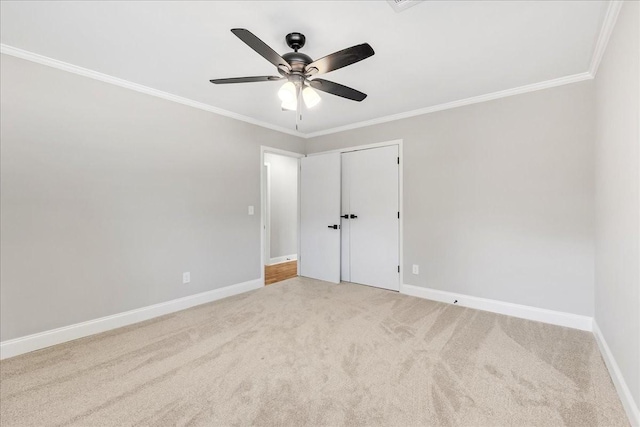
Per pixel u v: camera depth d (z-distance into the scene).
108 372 1.95
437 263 3.43
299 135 4.63
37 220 2.27
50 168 2.32
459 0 1.63
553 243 2.75
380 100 3.21
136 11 1.73
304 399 1.69
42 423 1.51
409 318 2.88
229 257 3.63
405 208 3.68
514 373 1.93
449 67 2.45
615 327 1.85
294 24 1.86
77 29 1.92
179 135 3.13
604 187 2.17
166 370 1.98
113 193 2.66
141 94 2.83
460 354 2.18
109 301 2.65
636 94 1.45
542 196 2.79
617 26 1.75
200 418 1.54
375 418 1.54
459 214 3.26
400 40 2.04
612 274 1.94
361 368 2.00
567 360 2.09
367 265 4.07
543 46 2.13
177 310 3.12
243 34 1.52
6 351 2.13
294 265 5.57
